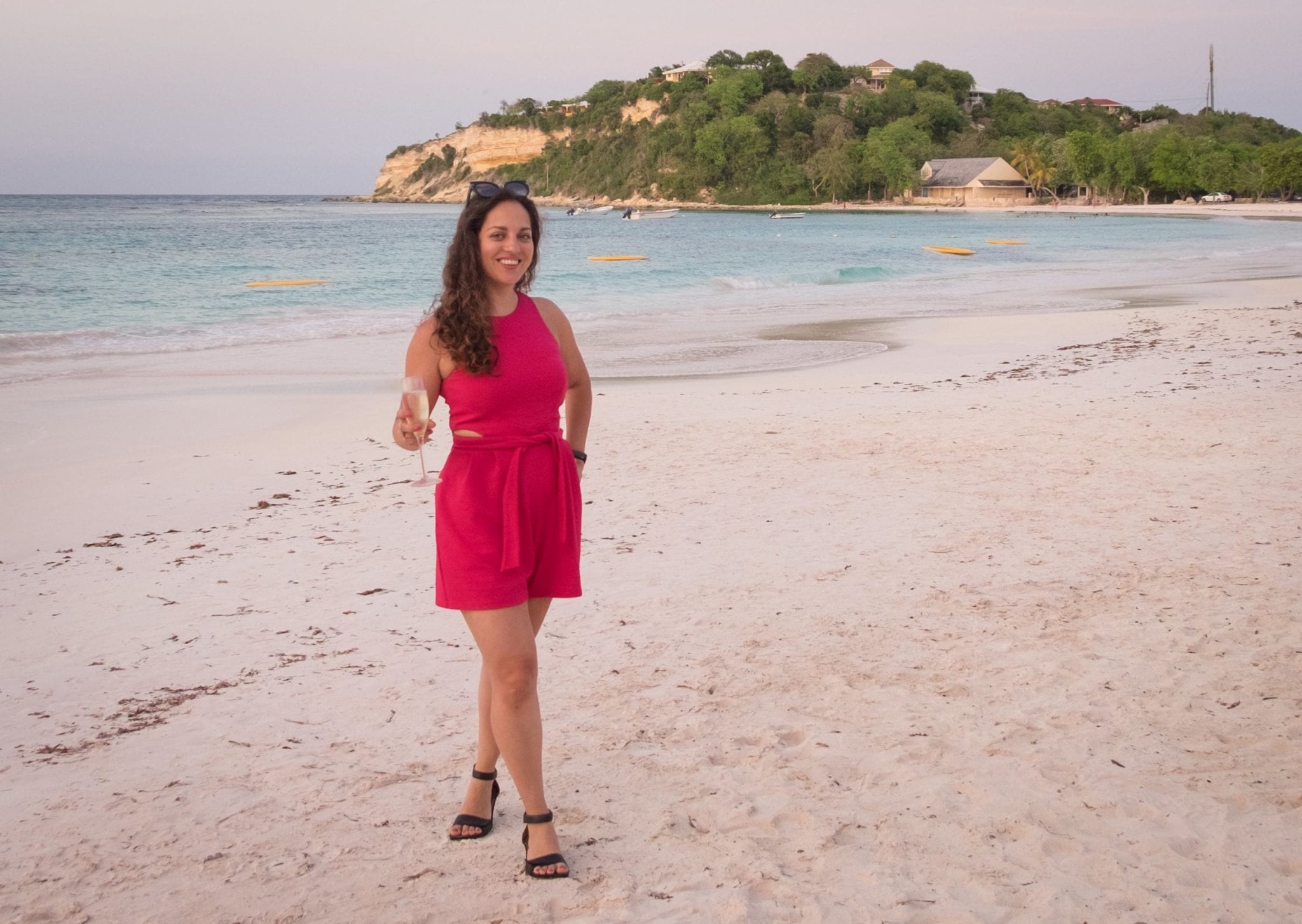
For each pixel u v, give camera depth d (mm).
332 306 23750
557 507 3018
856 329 19047
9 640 5262
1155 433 9125
